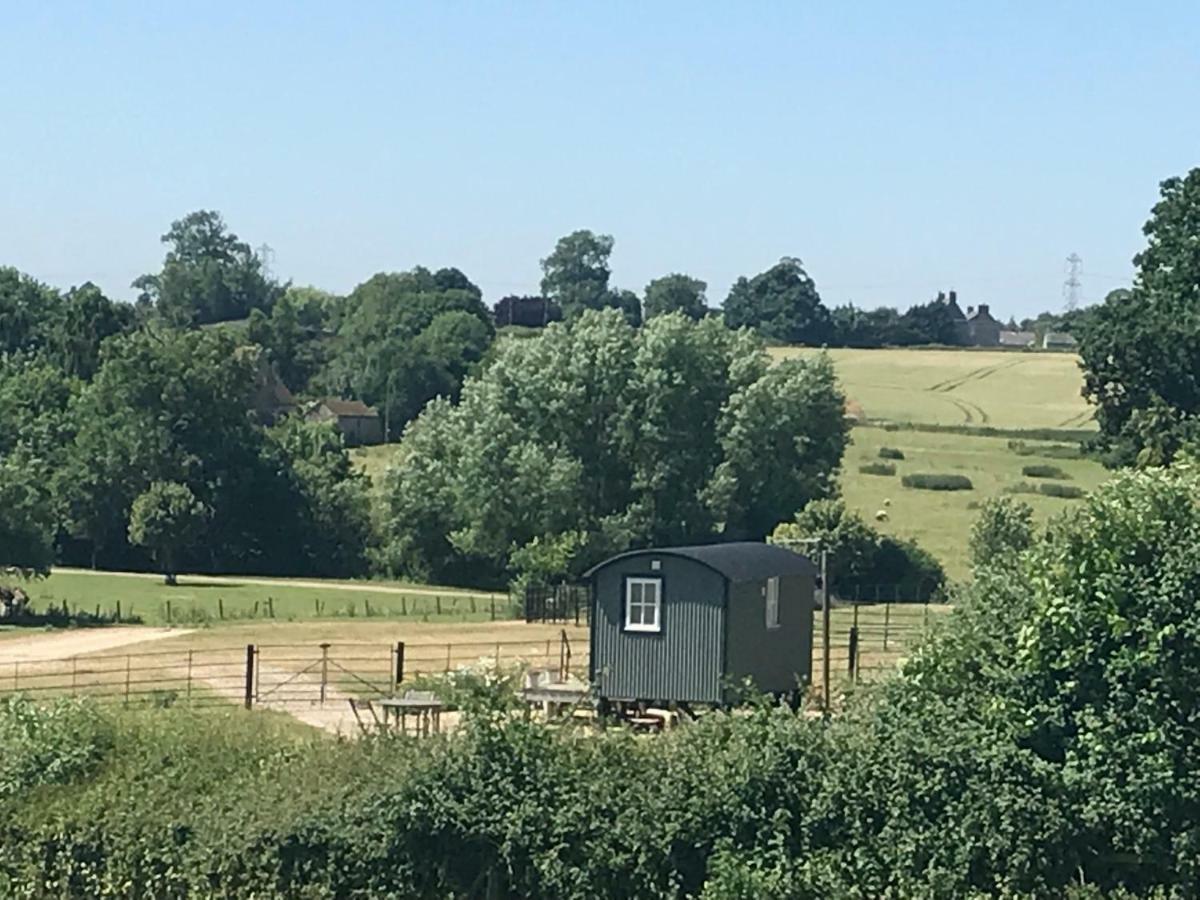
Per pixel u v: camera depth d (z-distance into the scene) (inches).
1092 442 2997.0
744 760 944.9
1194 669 917.2
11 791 1051.3
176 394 4271.7
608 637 1755.7
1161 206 2933.1
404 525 3964.1
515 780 971.9
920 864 912.3
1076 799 911.0
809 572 1886.1
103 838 1013.8
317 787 1004.6
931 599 3262.8
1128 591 933.2
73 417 4463.6
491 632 2721.5
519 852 954.1
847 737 957.2
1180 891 895.7
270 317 7657.5
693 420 3809.1
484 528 3737.7
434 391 6254.9
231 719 1144.2
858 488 4377.5
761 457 3782.0
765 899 906.7
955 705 974.4
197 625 2844.5
